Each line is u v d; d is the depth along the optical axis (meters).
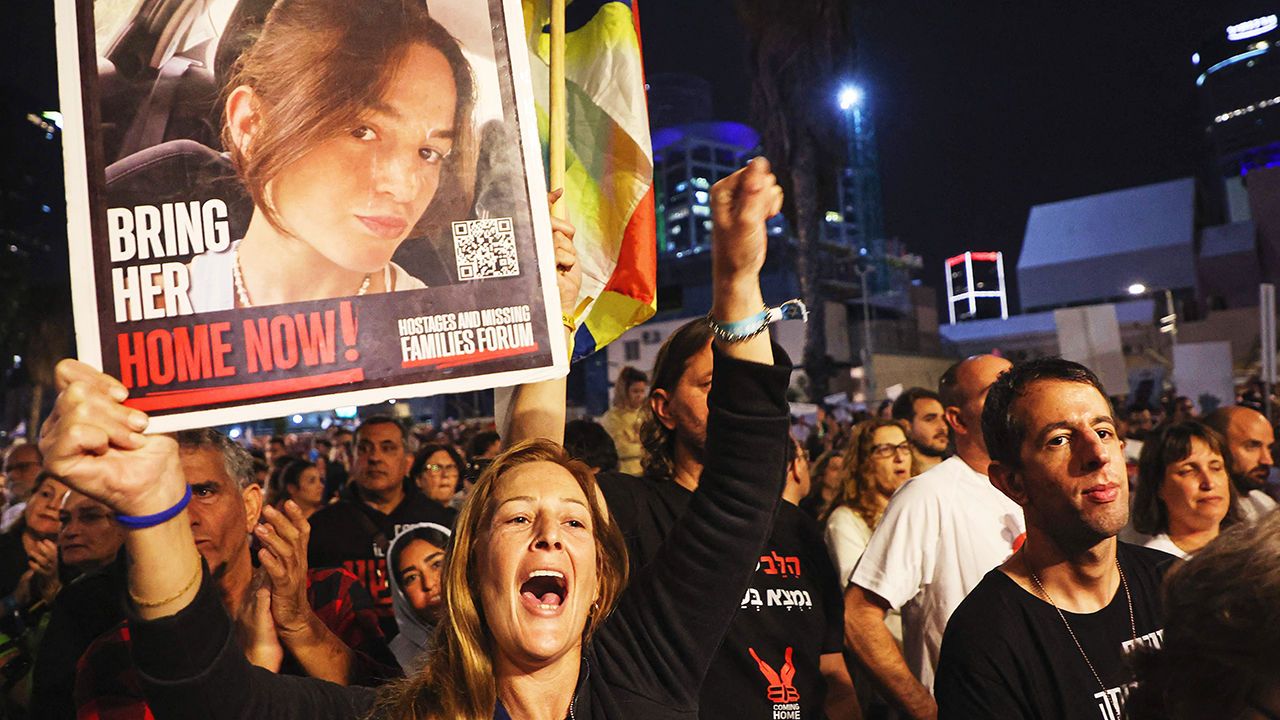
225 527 2.43
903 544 3.28
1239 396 13.07
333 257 1.60
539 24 2.79
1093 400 2.30
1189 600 1.23
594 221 2.72
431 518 5.17
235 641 1.57
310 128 1.62
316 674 2.49
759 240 1.85
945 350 50.75
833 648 3.18
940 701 2.32
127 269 1.50
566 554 1.71
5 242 33.88
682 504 2.98
